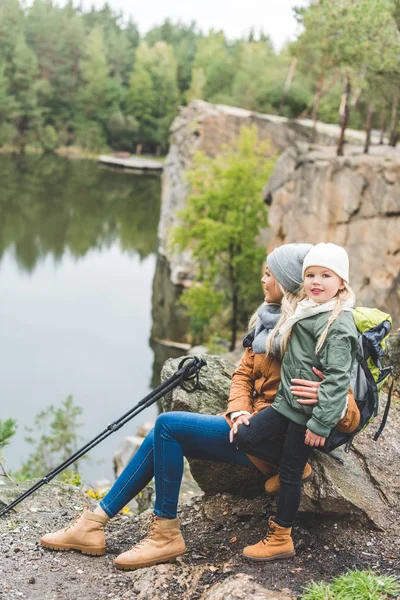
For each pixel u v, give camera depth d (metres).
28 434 15.95
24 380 22.47
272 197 25.20
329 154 22.48
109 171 89.69
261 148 27.94
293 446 3.15
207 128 35.38
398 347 5.12
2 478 5.04
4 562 3.58
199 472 4.14
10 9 101.12
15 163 86.06
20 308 31.61
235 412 3.29
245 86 72.06
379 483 3.84
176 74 113.81
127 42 123.50
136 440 14.26
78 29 108.69
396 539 3.49
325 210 21.53
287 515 3.29
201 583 3.29
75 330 28.72
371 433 4.32
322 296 3.02
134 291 35.81
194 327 26.97
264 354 3.27
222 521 3.96
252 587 3.06
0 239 45.81
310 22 16.62
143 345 27.23
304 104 50.12
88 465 13.73
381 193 19.62
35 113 99.38
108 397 21.23
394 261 19.20
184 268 35.34
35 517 4.23
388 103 20.64
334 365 2.93
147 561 3.46
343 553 3.42
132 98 108.94
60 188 69.69
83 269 39.94
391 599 2.93
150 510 4.39
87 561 3.61
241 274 26.09
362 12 15.59
